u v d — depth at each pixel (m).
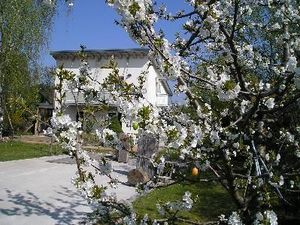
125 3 2.80
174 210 3.43
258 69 4.97
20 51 18.02
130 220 3.23
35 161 12.45
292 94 3.64
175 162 3.51
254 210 3.46
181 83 3.28
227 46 4.41
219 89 3.06
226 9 4.01
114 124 3.51
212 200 7.68
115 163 12.11
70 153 3.55
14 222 5.84
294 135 4.71
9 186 8.25
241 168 4.41
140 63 23.20
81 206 6.86
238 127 3.78
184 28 3.95
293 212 5.21
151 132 2.78
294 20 4.63
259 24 4.91
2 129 18.73
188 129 2.98
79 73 3.88
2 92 17.20
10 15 17.55
